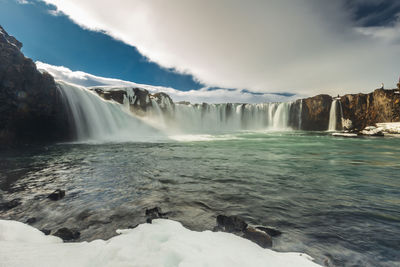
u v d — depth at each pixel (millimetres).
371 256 2623
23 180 6398
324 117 40875
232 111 49156
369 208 4238
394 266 2439
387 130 28547
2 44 13070
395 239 3025
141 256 2037
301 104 42750
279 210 4160
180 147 15656
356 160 10195
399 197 4914
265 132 38156
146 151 13289
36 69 15758
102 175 7094
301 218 3783
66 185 5898
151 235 2641
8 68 13367
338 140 21609
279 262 2158
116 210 4125
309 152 13109
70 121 19531
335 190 5477
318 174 7297
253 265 2002
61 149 14055
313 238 3053
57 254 2068
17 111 14305
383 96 33844
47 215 3895
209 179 6613
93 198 4840
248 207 4312
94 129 22375
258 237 2824
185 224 3496
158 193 5223
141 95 34219
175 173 7422
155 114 36719
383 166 8727
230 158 10727
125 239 2521
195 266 1845
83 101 21594
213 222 3586
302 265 2143
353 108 37906
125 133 27375
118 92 30609
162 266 1863
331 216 3854
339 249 2771
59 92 18516
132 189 5559
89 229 3311
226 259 2027
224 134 32312
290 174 7297
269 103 46594
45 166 8547
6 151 12992
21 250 2109
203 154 12109
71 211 4070
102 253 2088
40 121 16719
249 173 7445
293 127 43594
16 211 4070
